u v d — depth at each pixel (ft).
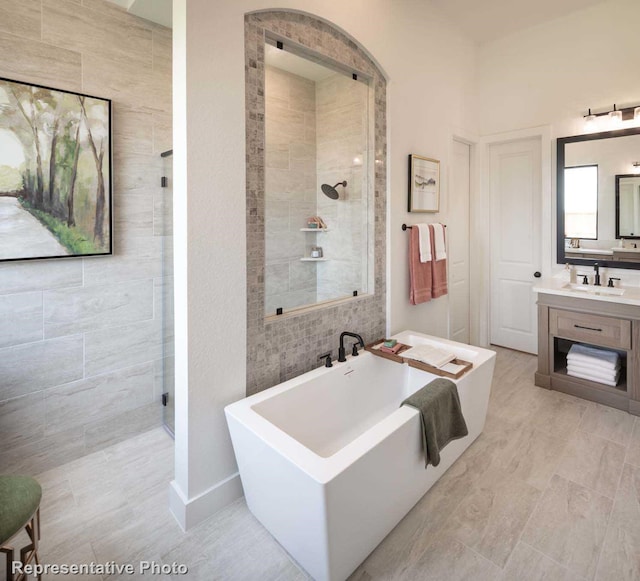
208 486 5.94
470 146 13.10
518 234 12.89
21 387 6.75
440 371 7.20
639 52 10.07
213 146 5.61
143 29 7.62
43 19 6.47
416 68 9.72
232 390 6.16
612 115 10.32
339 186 8.23
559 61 11.27
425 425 5.75
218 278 5.83
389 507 5.42
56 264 6.97
